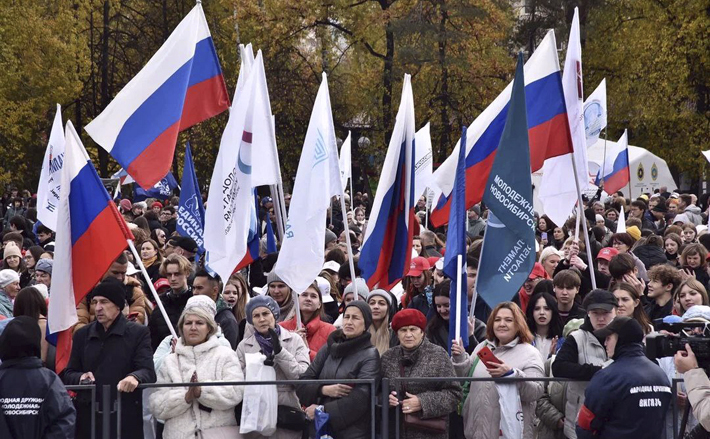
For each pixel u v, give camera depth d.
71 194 8.00
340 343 7.51
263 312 7.83
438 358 7.43
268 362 7.68
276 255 13.31
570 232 14.45
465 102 41.19
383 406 7.27
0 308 9.95
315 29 42.06
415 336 7.46
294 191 9.07
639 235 14.43
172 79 9.20
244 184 9.31
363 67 45.38
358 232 16.84
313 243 8.97
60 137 14.77
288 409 7.37
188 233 12.37
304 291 9.02
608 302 7.27
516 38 40.94
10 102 40.19
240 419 7.38
